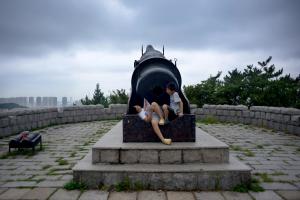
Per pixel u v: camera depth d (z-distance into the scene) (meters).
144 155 4.65
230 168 4.42
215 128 11.45
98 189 4.34
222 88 17.34
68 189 4.33
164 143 4.90
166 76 5.34
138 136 5.08
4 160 6.14
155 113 5.09
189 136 5.09
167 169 4.38
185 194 4.18
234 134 9.84
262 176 4.99
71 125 12.70
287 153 6.79
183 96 5.57
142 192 4.24
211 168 4.42
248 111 12.75
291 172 5.24
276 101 15.96
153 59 5.68
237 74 19.81
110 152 4.66
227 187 4.36
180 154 4.66
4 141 8.56
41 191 4.28
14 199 3.99
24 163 5.89
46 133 10.20
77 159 6.21
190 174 4.34
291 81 17.80
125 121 5.09
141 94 5.36
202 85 17.66
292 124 9.91
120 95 18.94
